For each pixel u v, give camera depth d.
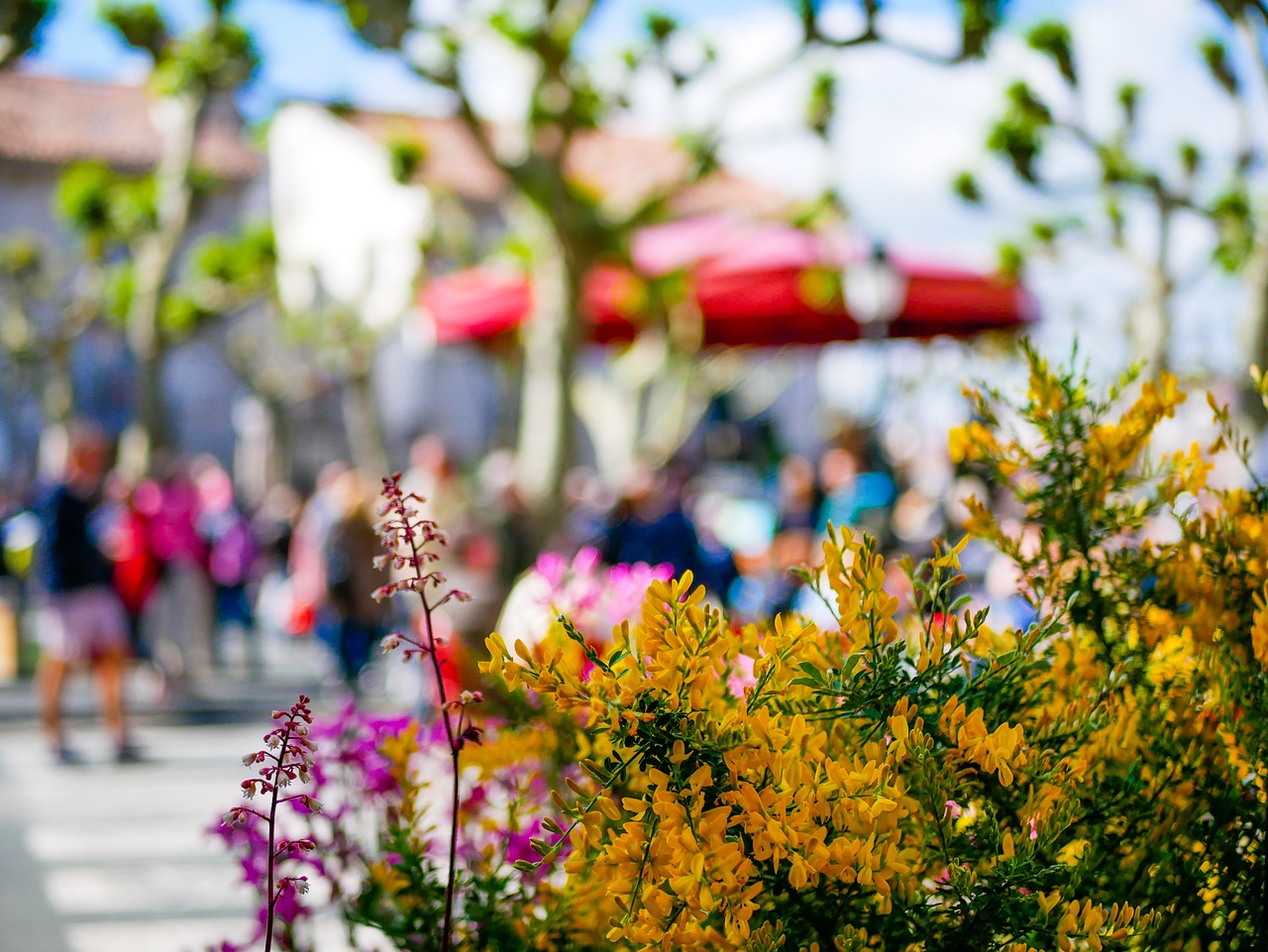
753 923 1.41
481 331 11.99
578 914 1.79
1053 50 10.59
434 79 9.80
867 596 1.47
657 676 1.38
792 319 10.90
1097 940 1.38
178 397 36.22
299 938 2.20
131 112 38.25
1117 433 1.79
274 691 12.63
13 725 10.35
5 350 31.59
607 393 19.08
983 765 1.42
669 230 11.72
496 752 2.02
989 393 1.86
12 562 15.53
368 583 12.32
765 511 12.24
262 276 24.41
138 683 13.05
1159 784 1.56
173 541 10.70
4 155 35.03
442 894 1.88
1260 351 7.79
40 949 4.71
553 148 10.82
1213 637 1.71
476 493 10.92
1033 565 1.80
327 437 36.00
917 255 10.33
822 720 1.50
